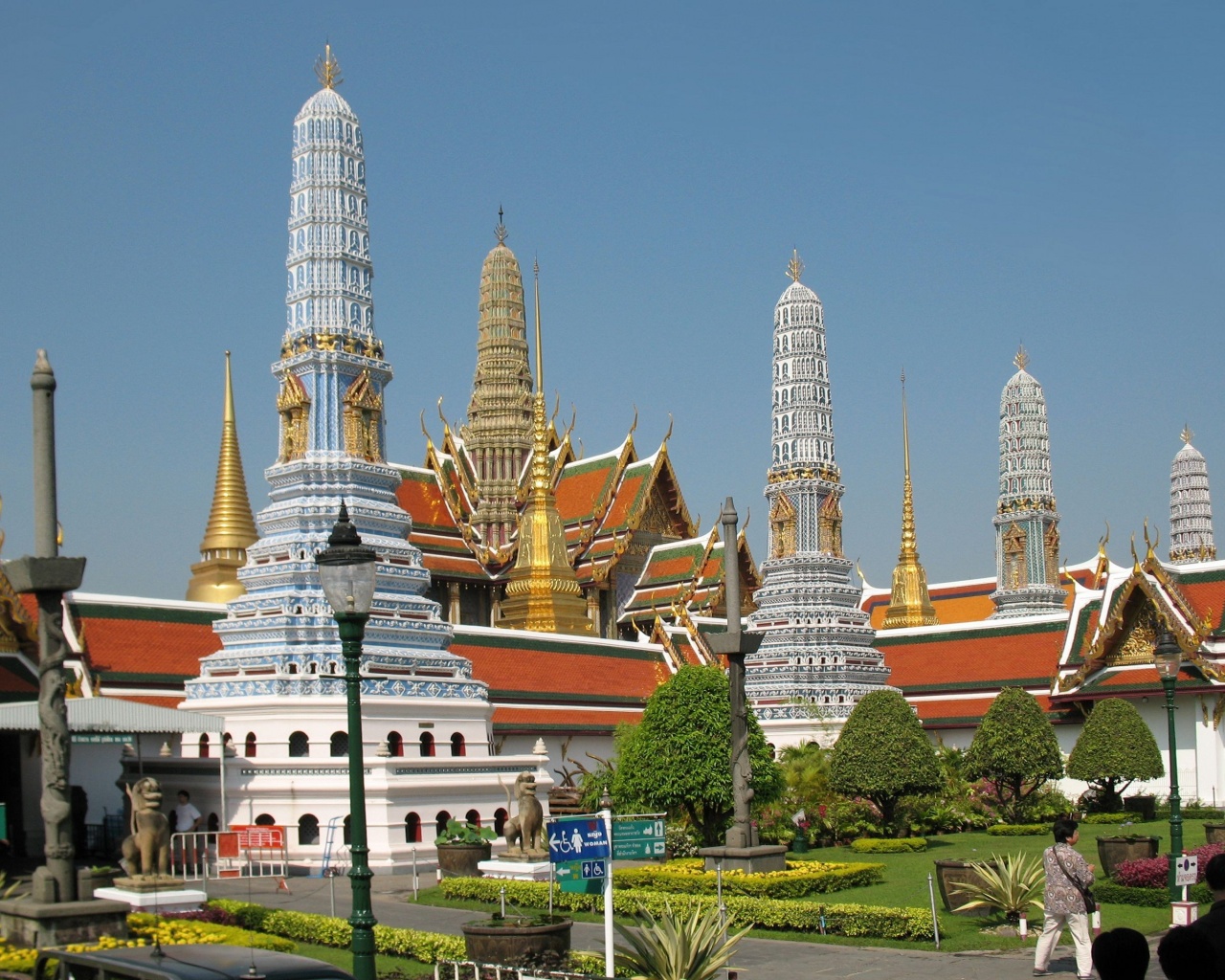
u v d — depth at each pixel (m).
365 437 52.44
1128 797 62.34
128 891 30.64
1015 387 104.06
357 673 18.44
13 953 20.98
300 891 38.72
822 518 72.19
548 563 87.25
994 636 80.44
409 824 45.84
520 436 105.06
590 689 70.81
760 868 36.91
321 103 53.97
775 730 68.88
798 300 73.31
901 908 29.97
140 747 43.56
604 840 22.95
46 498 23.55
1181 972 11.88
